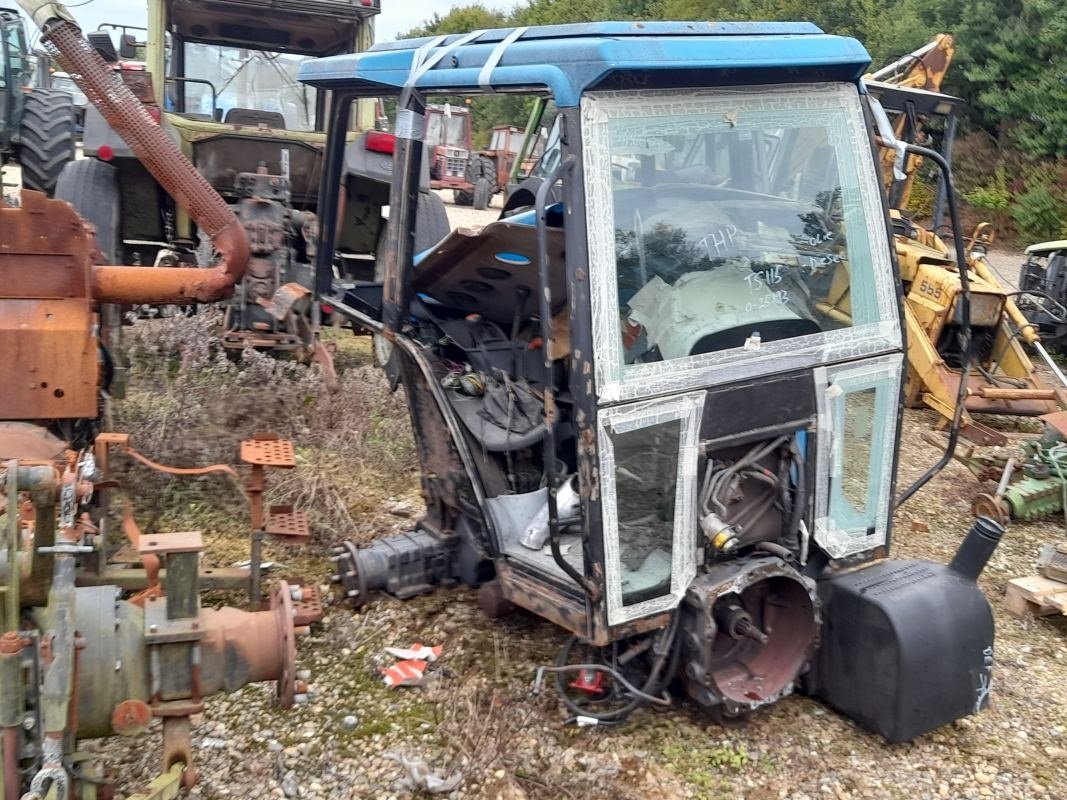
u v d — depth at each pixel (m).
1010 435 6.63
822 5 21.39
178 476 4.64
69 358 3.18
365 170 6.35
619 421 2.75
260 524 3.51
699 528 2.98
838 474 3.23
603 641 2.84
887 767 3.01
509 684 3.33
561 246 3.36
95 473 3.23
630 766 2.94
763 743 3.09
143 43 7.58
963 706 3.13
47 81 10.52
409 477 5.11
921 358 6.88
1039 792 2.94
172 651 2.32
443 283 3.99
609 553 2.80
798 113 3.10
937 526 5.18
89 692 2.25
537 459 3.79
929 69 8.91
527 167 4.65
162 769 2.40
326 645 3.56
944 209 8.48
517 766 2.92
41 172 7.43
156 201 6.57
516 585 3.25
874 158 3.28
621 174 2.77
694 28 2.99
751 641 3.24
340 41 7.16
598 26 2.85
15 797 1.99
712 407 2.92
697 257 2.96
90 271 3.30
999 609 4.25
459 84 3.10
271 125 7.36
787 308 3.13
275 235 5.59
